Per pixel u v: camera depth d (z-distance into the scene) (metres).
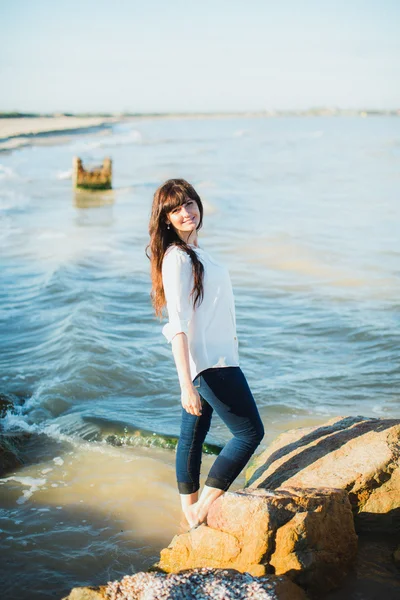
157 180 30.88
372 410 6.02
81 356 7.34
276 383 6.73
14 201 22.77
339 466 3.85
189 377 3.28
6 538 4.00
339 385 6.64
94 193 25.44
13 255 13.29
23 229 16.67
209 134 101.62
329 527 3.31
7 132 79.75
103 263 12.62
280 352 7.73
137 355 7.55
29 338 8.23
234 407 3.41
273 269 12.01
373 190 26.52
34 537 4.02
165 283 3.35
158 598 2.84
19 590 3.50
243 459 3.50
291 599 2.88
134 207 21.62
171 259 3.34
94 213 20.08
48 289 10.40
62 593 3.48
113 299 10.03
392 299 9.80
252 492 3.42
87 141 70.38
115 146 63.25
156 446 5.36
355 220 18.11
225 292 3.44
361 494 3.71
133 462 5.09
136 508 4.40
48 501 4.47
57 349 7.71
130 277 11.40
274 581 2.95
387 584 3.29
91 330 8.38
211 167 39.28
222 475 3.50
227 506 3.32
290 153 53.06
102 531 4.11
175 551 3.45
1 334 8.39
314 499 3.33
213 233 15.87
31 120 138.00
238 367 3.49
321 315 9.12
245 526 3.22
